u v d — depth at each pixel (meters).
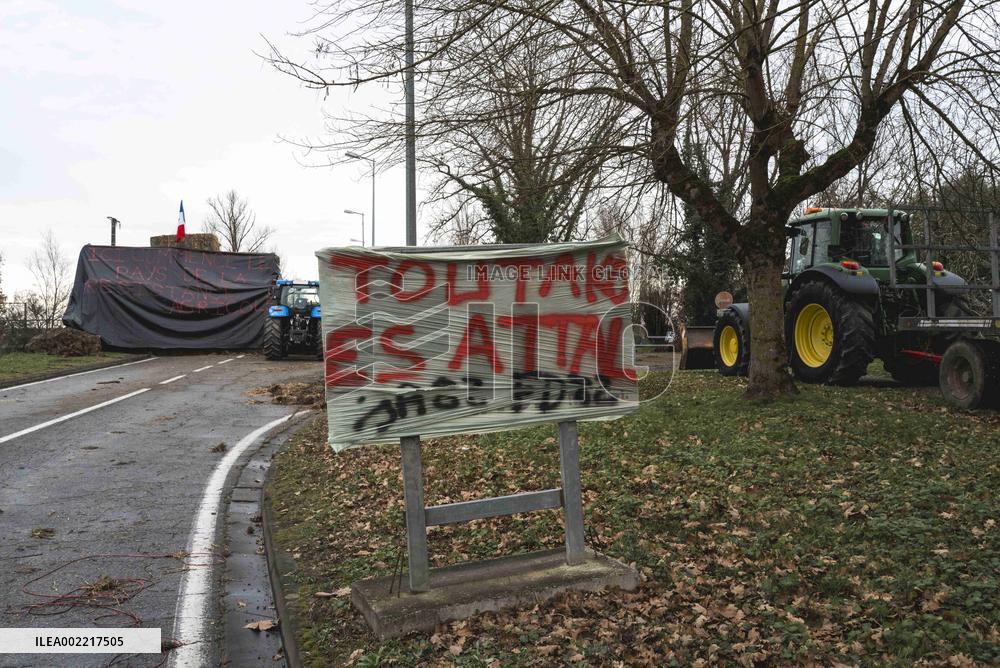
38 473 7.64
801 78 9.42
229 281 27.00
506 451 7.89
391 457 8.08
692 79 7.97
